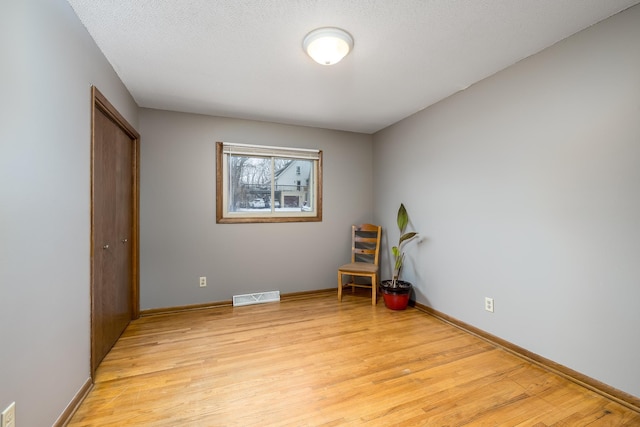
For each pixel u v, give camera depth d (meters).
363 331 2.57
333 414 1.51
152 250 3.00
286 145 3.59
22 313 1.13
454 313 2.72
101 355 2.03
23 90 1.14
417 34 1.79
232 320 2.84
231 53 2.00
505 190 2.23
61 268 1.42
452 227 2.74
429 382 1.80
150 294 2.99
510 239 2.20
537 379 1.83
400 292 3.08
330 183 3.83
